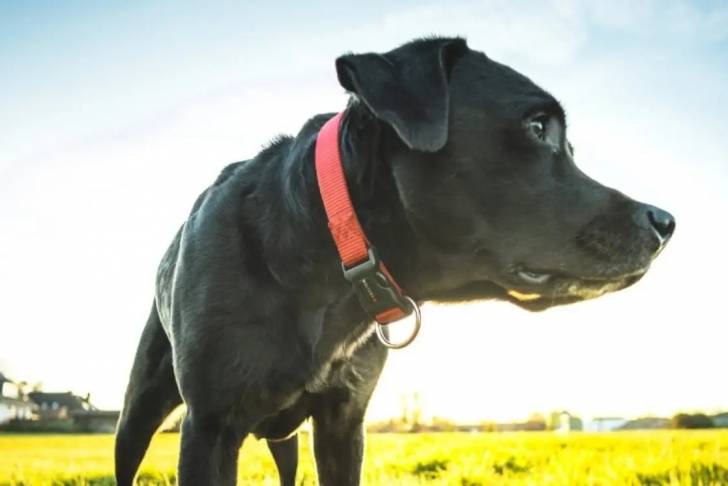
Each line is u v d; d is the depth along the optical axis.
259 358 0.79
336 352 0.80
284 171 0.81
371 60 0.72
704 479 1.51
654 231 0.75
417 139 0.69
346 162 0.75
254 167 0.86
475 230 0.74
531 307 0.79
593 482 1.56
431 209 0.74
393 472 1.75
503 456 1.96
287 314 0.79
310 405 0.86
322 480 0.89
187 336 0.82
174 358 0.85
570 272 0.74
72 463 2.35
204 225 0.84
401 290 0.76
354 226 0.74
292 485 1.19
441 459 1.97
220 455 0.82
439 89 0.71
